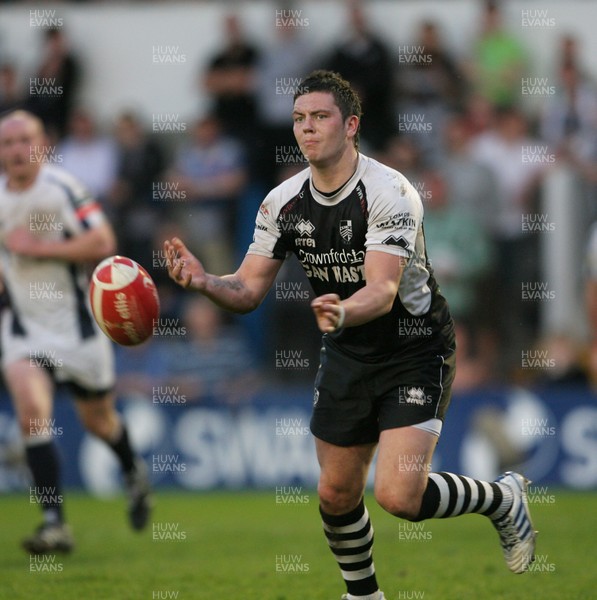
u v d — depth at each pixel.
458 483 16.58
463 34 44.88
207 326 40.56
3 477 36.56
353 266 16.16
